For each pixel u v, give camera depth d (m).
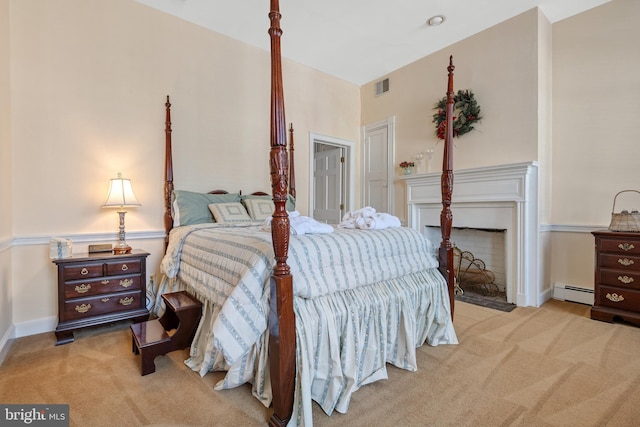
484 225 3.35
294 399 1.39
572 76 3.12
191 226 2.65
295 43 3.64
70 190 2.58
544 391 1.61
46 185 2.48
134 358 1.99
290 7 2.97
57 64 2.52
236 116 3.55
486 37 3.38
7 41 2.27
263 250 1.54
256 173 3.70
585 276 3.07
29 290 2.40
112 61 2.77
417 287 2.07
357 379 1.63
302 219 1.96
